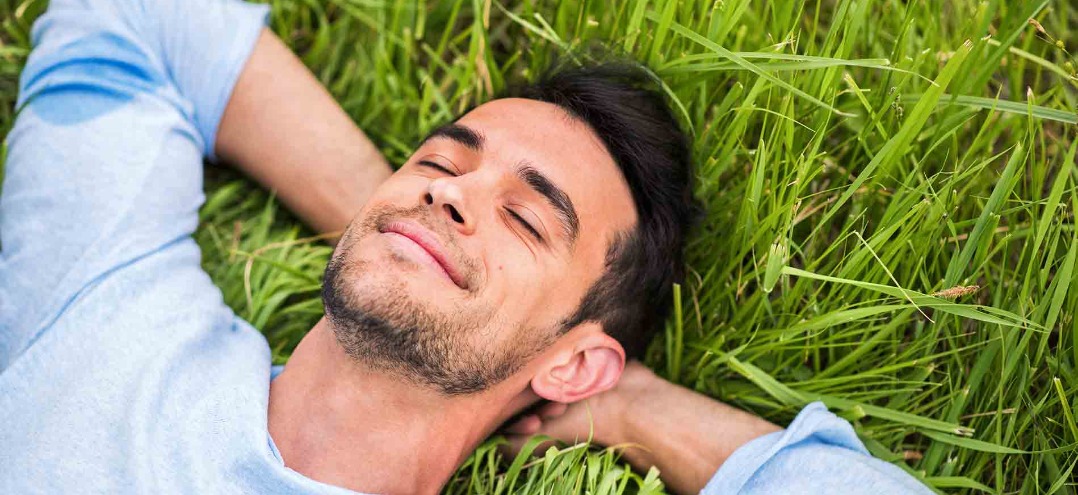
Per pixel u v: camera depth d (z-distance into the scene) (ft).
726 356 4.87
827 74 4.42
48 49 5.16
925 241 4.51
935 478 4.66
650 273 4.76
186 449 4.16
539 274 4.22
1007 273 4.94
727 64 4.59
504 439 4.85
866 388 4.95
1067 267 4.15
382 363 4.13
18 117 5.18
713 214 5.06
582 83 4.67
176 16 5.32
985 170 4.93
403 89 5.81
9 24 5.70
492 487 4.74
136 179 4.91
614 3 5.43
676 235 4.83
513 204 4.23
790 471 4.37
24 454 4.13
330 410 4.31
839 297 4.63
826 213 4.54
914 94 4.70
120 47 5.20
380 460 4.35
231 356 4.60
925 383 4.68
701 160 5.06
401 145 5.60
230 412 4.28
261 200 5.65
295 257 5.40
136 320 4.53
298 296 5.51
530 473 4.70
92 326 4.50
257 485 4.14
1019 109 4.27
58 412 4.23
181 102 5.27
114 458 4.10
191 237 5.36
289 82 5.37
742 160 5.01
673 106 5.04
